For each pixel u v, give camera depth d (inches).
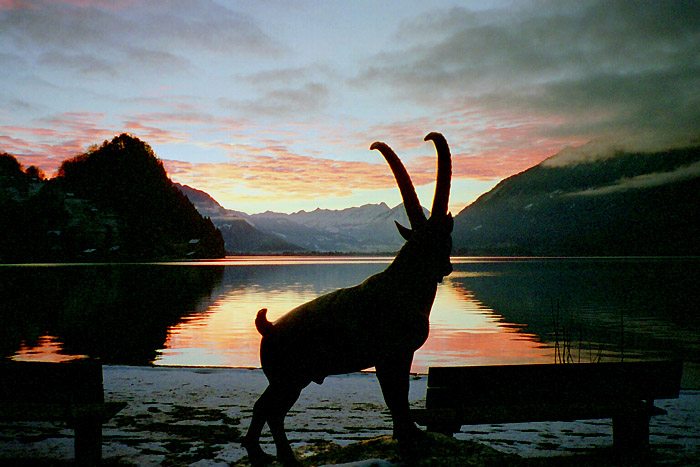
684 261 5137.8
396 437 125.2
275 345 119.5
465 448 121.4
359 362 118.6
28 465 134.0
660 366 142.8
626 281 1800.0
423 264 122.3
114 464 136.0
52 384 130.0
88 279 1756.9
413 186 127.0
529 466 116.5
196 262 4650.6
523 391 134.1
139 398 205.9
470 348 496.1
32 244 4170.8
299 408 194.7
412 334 119.5
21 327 624.4
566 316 783.1
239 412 186.1
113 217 4960.6
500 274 2383.1
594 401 138.3
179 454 143.6
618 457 141.0
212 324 652.1
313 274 2252.7
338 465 114.4
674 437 162.9
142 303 950.4
